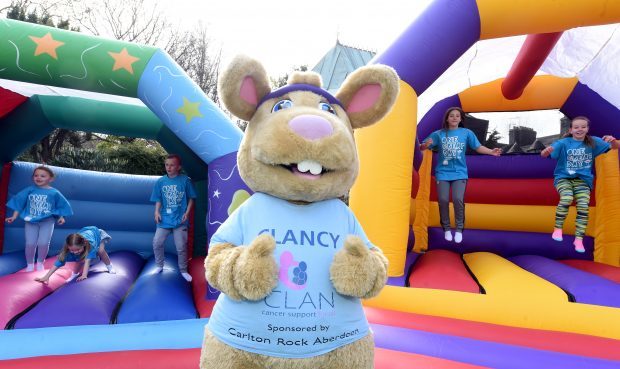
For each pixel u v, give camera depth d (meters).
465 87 6.09
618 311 2.86
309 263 1.61
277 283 1.53
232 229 1.71
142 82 3.66
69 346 2.55
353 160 1.74
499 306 3.05
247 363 1.55
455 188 4.71
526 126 6.36
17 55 3.45
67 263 4.86
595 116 5.66
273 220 1.69
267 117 1.78
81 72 3.57
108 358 2.38
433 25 3.61
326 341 1.56
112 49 3.62
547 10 3.46
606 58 5.03
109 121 5.73
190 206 4.73
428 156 6.01
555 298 3.04
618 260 5.02
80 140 14.79
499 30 3.65
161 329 2.80
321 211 1.76
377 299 3.30
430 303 3.18
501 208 5.81
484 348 2.50
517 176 5.93
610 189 5.14
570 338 2.70
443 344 2.55
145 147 13.54
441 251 5.34
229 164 3.62
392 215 3.55
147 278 4.20
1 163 5.51
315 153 1.60
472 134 4.73
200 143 3.68
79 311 3.10
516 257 5.26
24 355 2.45
